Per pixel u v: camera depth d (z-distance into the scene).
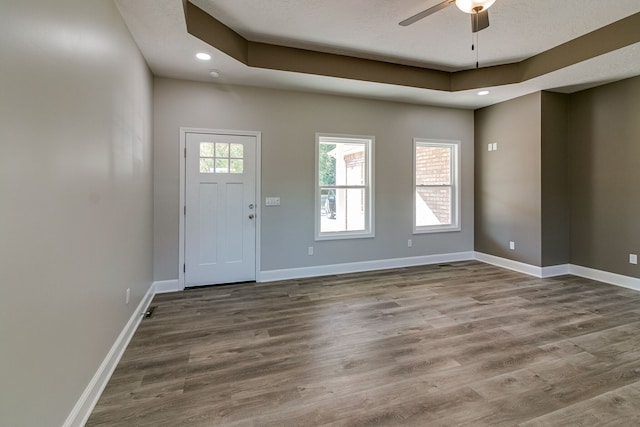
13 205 1.16
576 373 2.19
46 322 1.38
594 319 3.08
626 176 4.06
